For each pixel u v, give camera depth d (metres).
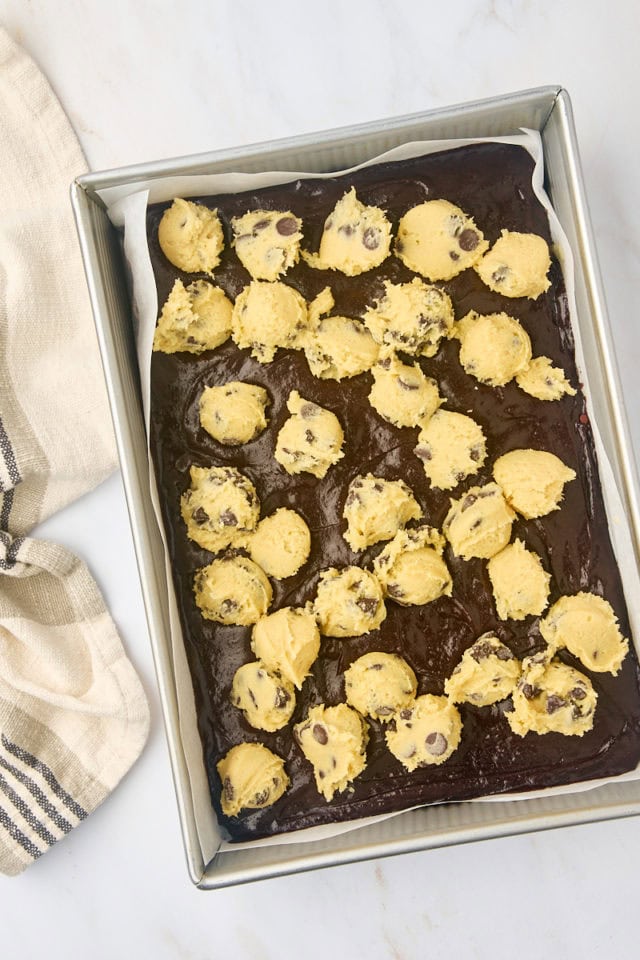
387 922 0.74
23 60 0.74
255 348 0.67
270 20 0.75
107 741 0.75
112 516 0.76
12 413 0.74
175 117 0.75
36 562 0.74
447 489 0.67
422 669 0.67
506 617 0.67
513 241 0.66
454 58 0.74
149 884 0.75
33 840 0.74
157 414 0.67
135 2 0.75
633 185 0.73
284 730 0.67
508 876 0.74
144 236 0.67
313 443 0.66
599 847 0.74
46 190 0.75
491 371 0.66
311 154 0.67
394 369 0.66
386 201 0.67
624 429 0.64
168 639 0.66
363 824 0.66
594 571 0.66
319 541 0.67
